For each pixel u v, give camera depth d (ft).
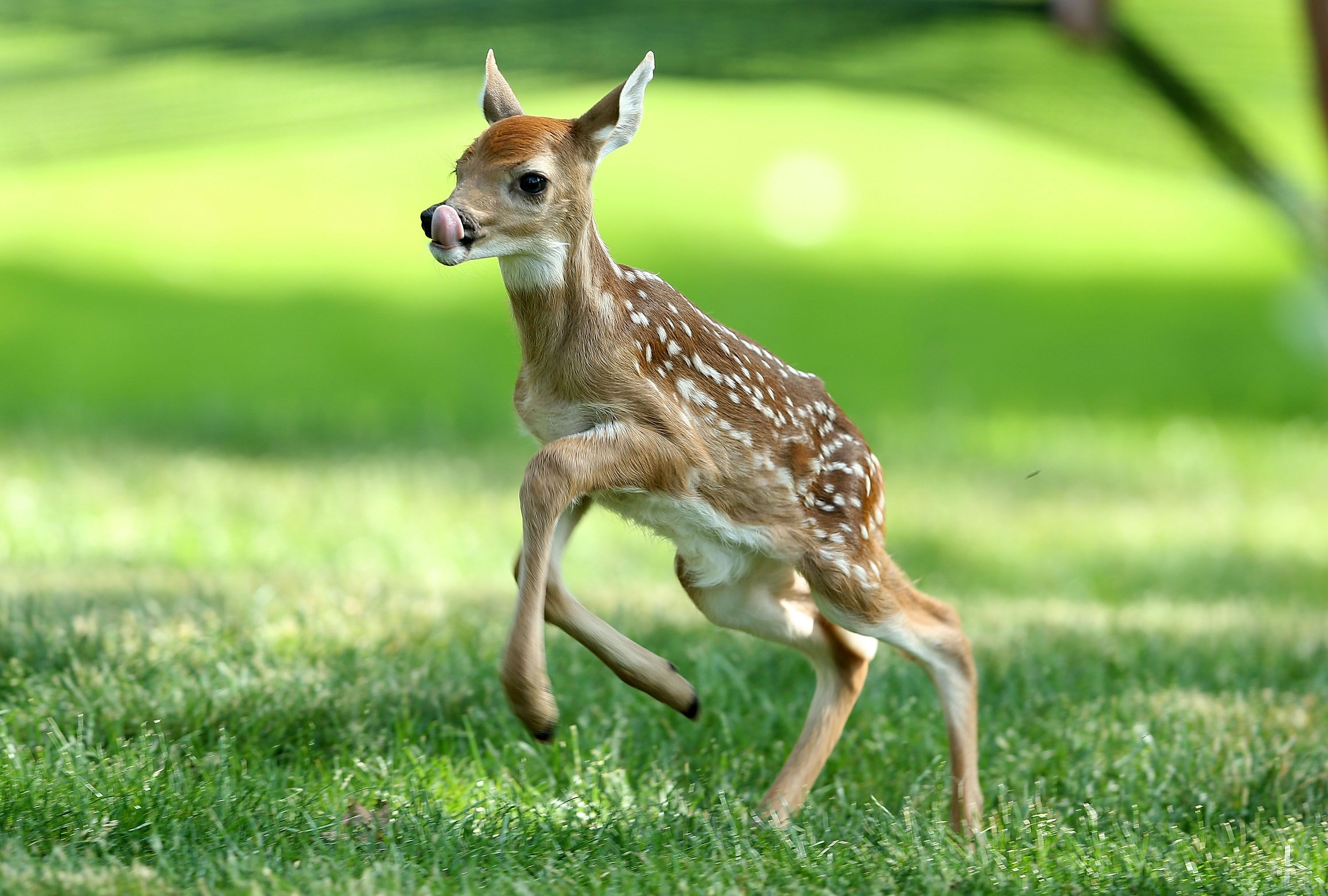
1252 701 26.84
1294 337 88.07
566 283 20.26
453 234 19.11
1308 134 46.09
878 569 22.20
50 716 22.50
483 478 49.83
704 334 21.38
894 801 22.82
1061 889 18.53
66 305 90.38
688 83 40.42
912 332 90.74
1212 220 120.37
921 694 27.20
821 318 93.50
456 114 43.75
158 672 24.56
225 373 78.38
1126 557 45.50
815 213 116.67
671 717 25.27
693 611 32.73
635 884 17.83
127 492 43.32
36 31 40.24
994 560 44.93
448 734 23.76
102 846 17.89
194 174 120.16
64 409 62.28
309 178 120.16
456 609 30.27
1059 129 43.57
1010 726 25.30
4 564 33.83
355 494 45.62
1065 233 116.06
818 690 22.98
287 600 29.73
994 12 40.83
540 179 19.70
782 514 21.59
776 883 18.28
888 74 41.04
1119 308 97.96
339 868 17.74
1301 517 51.65
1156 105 44.16
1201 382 81.82
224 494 44.14
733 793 21.79
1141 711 26.12
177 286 97.25
